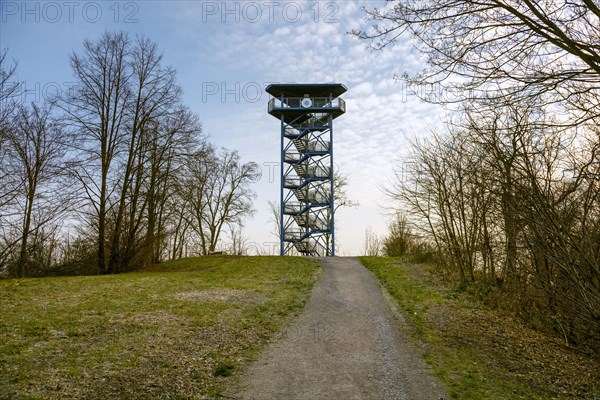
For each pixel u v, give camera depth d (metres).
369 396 8.02
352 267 25.23
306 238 37.06
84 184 25.19
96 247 28.16
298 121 38.44
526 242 9.40
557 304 10.98
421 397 8.00
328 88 36.50
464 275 18.59
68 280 19.97
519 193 8.60
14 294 15.80
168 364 9.16
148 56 27.20
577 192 8.65
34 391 7.37
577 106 7.27
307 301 16.44
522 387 8.55
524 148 8.78
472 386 8.52
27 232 25.03
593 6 6.08
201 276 22.25
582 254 7.75
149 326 11.93
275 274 22.66
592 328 9.62
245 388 8.27
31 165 25.77
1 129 22.02
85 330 11.24
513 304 14.24
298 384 8.54
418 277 20.92
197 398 7.66
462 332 12.36
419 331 12.45
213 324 12.53
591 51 6.27
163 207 30.33
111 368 8.70
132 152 26.55
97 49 26.19
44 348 9.64
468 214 17.97
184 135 27.75
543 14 6.51
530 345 11.30
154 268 28.86
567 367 9.79
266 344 11.14
